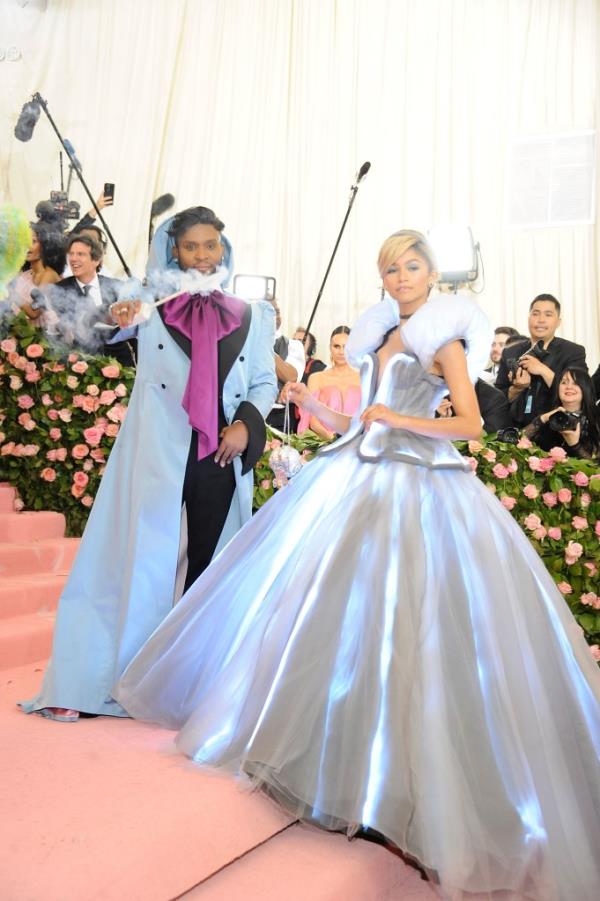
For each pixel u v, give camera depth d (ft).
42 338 15.74
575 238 24.39
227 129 26.55
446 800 6.86
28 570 14.33
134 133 26.32
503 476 14.37
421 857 6.79
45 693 9.32
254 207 26.50
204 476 9.71
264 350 10.17
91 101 26.16
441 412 16.22
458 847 6.75
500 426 16.98
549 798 7.25
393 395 8.91
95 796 7.30
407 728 7.11
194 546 9.90
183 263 9.78
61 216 16.49
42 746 8.41
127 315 9.77
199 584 9.02
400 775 6.97
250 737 7.67
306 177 26.25
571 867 7.11
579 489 14.40
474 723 7.31
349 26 25.98
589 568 14.34
